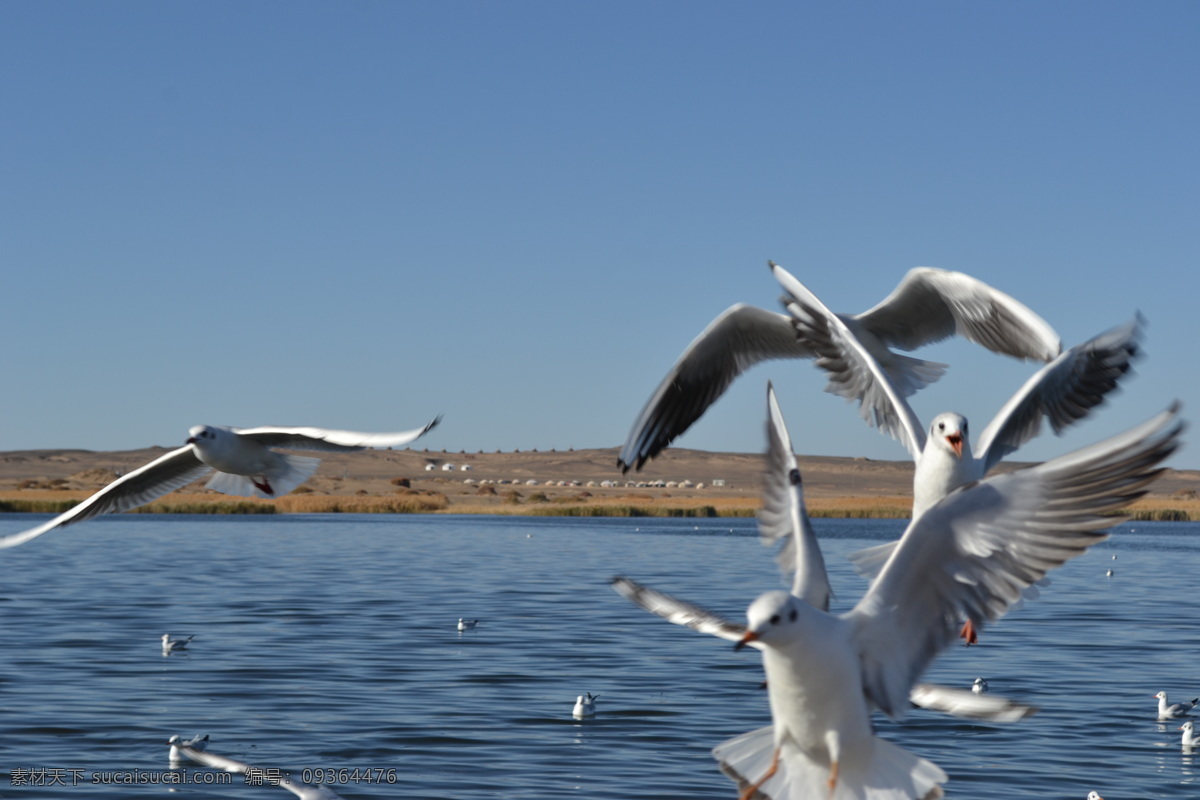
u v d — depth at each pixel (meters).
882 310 7.93
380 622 24.30
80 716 15.42
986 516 4.82
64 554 42.84
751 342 8.05
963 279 7.62
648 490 164.50
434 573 36.06
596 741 14.39
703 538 57.66
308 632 22.75
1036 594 4.92
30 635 21.92
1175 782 12.94
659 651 20.78
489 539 55.94
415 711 15.86
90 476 135.25
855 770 5.14
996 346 7.68
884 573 5.02
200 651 20.34
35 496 99.38
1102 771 13.38
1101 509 4.66
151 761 13.46
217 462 8.84
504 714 15.71
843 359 7.33
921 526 4.91
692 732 14.87
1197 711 16.14
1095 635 23.03
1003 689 17.56
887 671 5.07
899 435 7.19
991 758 13.93
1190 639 22.45
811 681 4.96
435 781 12.70
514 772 13.07
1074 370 6.86
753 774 5.30
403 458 197.62
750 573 36.34
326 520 77.81
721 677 18.34
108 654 19.97
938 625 5.07
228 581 32.91
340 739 14.41
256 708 15.95
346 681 17.84
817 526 74.00
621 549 48.66
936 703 4.98
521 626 23.86
